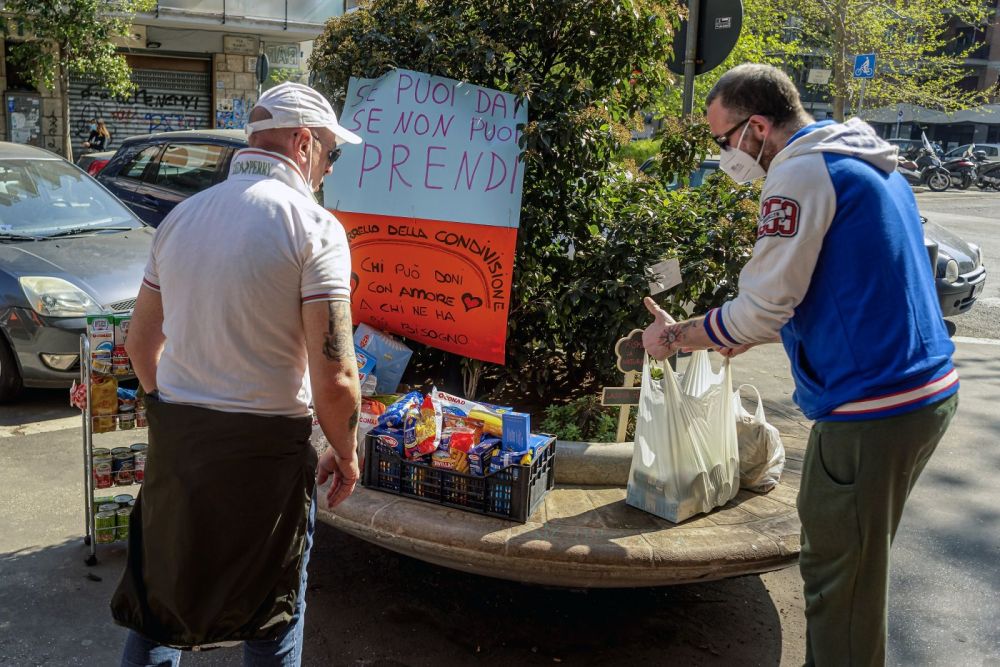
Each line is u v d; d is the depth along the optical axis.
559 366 4.56
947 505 4.68
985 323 9.35
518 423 2.99
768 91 2.42
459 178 3.70
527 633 3.33
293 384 2.18
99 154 11.84
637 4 3.95
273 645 2.30
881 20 21.44
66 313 5.51
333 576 3.70
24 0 13.71
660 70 4.27
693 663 3.19
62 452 4.94
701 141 4.14
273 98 2.28
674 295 3.94
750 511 3.19
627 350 3.41
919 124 45.34
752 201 3.96
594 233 4.23
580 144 3.75
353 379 2.15
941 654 3.33
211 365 2.12
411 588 3.62
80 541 3.91
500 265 3.70
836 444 2.30
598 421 3.80
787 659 3.24
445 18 3.95
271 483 2.14
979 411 6.29
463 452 3.05
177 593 2.11
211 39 19.45
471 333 3.85
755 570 2.95
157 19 17.19
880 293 2.23
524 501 2.99
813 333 2.35
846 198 2.23
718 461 3.14
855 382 2.26
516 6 4.02
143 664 2.28
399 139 3.78
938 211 19.72
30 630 3.23
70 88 18.41
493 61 3.86
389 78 3.85
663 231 4.02
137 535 2.27
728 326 2.47
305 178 2.32
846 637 2.40
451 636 3.29
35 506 4.24
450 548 2.94
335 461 2.40
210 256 2.11
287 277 2.10
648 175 4.40
